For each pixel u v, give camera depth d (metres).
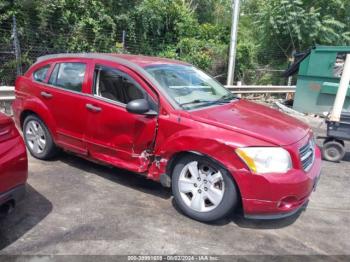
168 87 3.98
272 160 3.24
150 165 3.88
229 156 3.28
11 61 10.12
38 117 4.91
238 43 17.08
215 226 3.57
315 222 3.87
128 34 14.12
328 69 10.04
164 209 3.85
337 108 5.86
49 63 4.90
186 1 21.64
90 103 4.24
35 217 3.50
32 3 10.71
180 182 3.67
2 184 2.84
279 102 12.18
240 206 3.68
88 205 3.83
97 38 12.60
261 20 19.23
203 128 3.48
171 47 15.59
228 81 13.37
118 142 4.06
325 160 6.25
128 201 3.98
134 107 3.64
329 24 18.52
